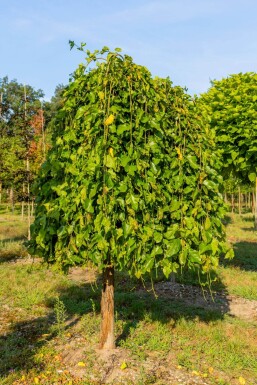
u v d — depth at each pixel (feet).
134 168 11.38
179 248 11.64
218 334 15.67
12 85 118.11
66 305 19.04
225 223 60.23
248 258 32.86
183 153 12.64
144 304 19.31
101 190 11.45
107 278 13.92
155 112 12.43
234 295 22.31
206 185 12.52
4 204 102.17
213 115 22.58
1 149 37.60
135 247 11.37
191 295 22.03
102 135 11.75
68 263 12.07
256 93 22.85
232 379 12.56
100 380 12.13
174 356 13.98
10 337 15.23
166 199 12.34
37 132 34.35
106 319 14.07
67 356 13.70
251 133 21.22
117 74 12.35
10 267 27.40
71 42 13.09
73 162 12.14
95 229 11.29
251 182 24.70
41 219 12.73
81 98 12.84
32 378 12.20
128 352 13.96
